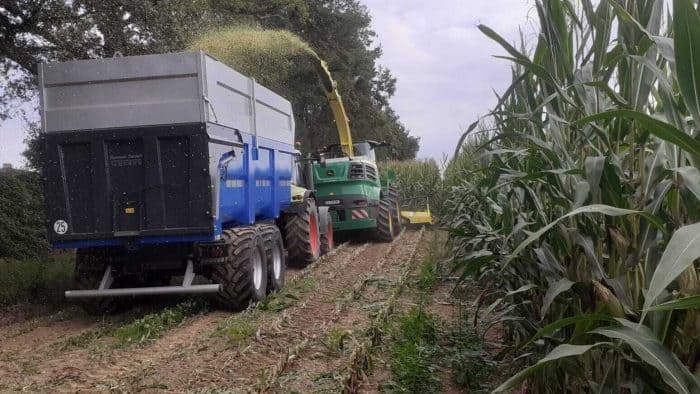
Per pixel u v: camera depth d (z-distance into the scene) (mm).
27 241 12375
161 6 11312
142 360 5551
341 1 35094
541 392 3764
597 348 2826
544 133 3736
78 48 10898
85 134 6742
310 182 13062
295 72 30375
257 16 19547
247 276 7230
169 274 7797
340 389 4477
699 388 2100
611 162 2748
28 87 11680
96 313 7480
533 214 3938
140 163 6773
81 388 4832
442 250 11008
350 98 36719
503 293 5074
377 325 6027
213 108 6859
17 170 12938
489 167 3791
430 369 4906
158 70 6656
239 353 5578
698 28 1852
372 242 14664
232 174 7402
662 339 2312
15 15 10164
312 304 7754
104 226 6805
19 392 4766
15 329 6945
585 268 3023
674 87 2693
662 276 1673
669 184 2434
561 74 3133
